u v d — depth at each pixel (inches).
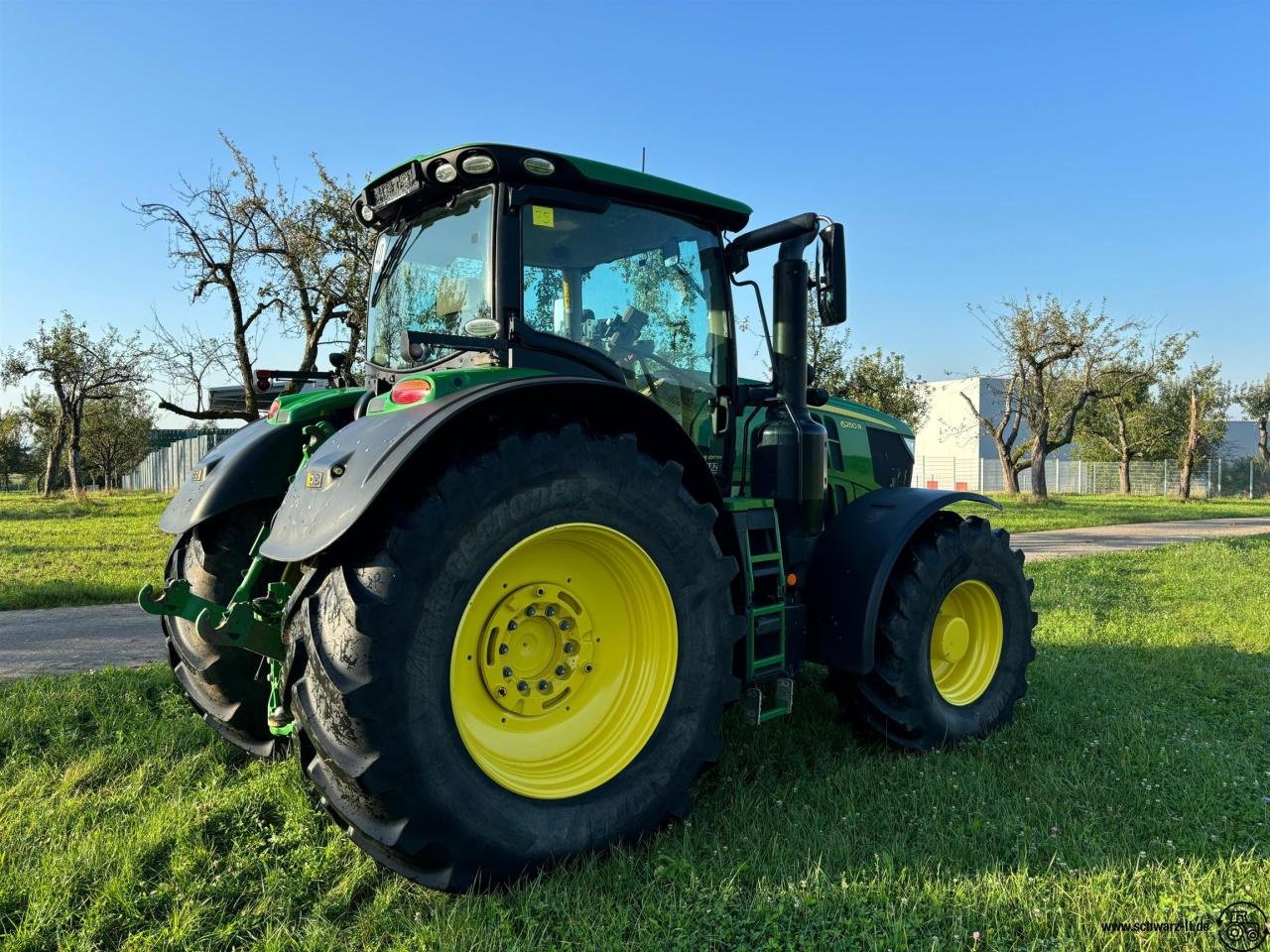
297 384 173.5
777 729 158.4
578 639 114.8
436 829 93.2
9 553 430.9
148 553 436.5
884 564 142.8
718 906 93.7
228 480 137.9
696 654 116.3
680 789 113.9
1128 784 130.6
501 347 116.9
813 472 149.8
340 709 89.4
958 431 1831.9
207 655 137.8
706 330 147.8
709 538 118.4
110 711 161.0
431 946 88.8
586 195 128.3
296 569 114.4
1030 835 112.9
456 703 100.7
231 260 624.7
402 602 91.4
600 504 107.5
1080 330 996.6
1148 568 398.6
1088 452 1792.6
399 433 97.0
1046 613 275.0
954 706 155.3
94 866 104.6
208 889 101.5
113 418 1407.5
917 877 101.3
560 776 108.4
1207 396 1584.6
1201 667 203.2
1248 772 135.9
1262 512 974.4
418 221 137.3
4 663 207.0
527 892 97.7
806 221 147.9
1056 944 87.8
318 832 115.8
